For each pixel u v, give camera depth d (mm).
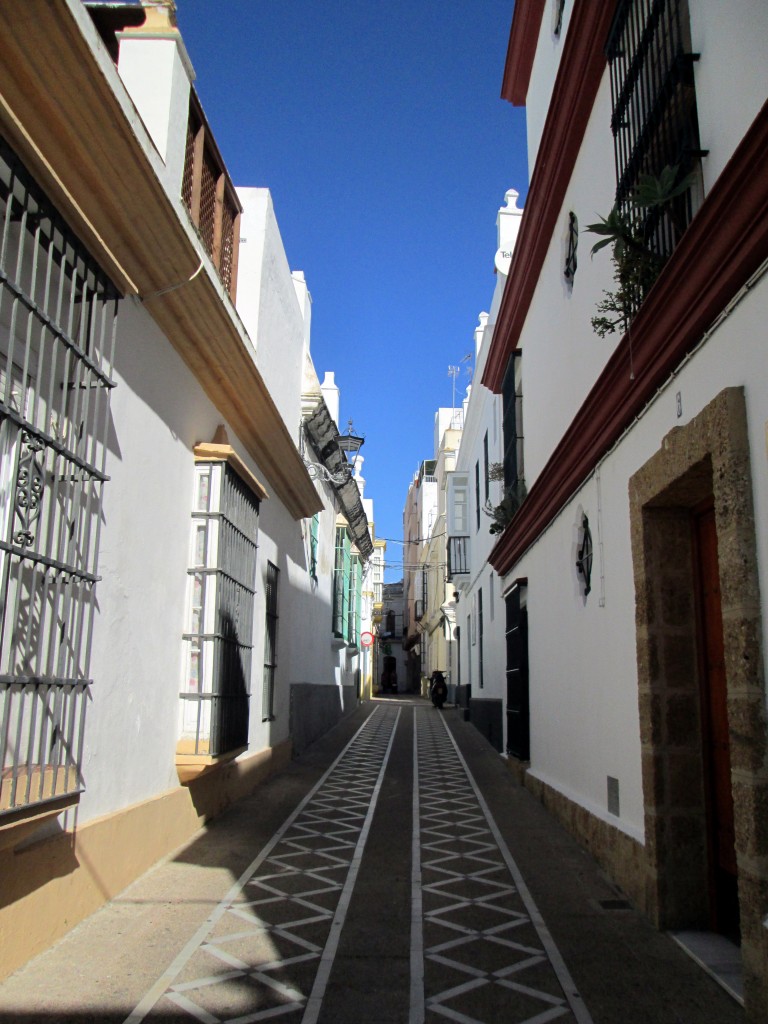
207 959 4195
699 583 5023
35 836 4164
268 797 8828
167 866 5918
